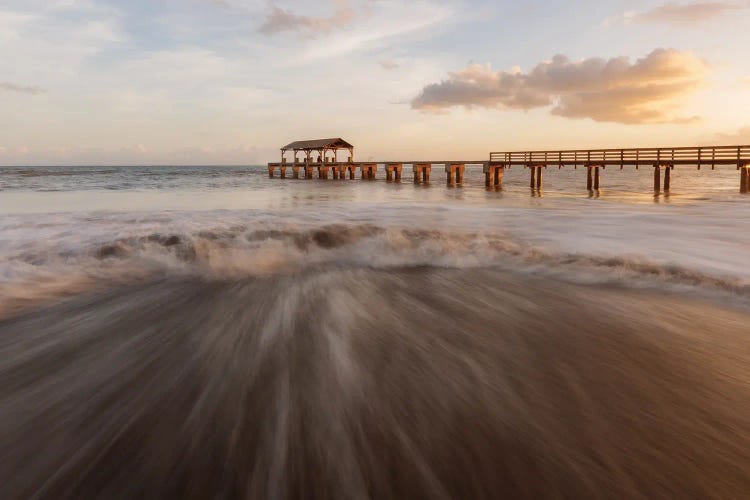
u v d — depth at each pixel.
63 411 2.42
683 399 2.59
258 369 2.91
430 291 5.08
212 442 2.11
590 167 25.83
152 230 8.11
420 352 3.23
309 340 3.45
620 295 4.97
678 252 7.09
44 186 29.86
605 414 2.40
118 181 37.75
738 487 1.85
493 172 29.31
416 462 1.97
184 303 4.49
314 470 1.91
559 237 8.67
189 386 2.69
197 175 58.12
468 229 9.60
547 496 1.78
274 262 6.52
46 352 3.24
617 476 1.91
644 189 30.33
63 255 6.32
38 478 1.89
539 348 3.35
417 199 20.14
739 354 3.28
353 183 36.91
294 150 44.72
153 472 1.91
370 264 6.57
